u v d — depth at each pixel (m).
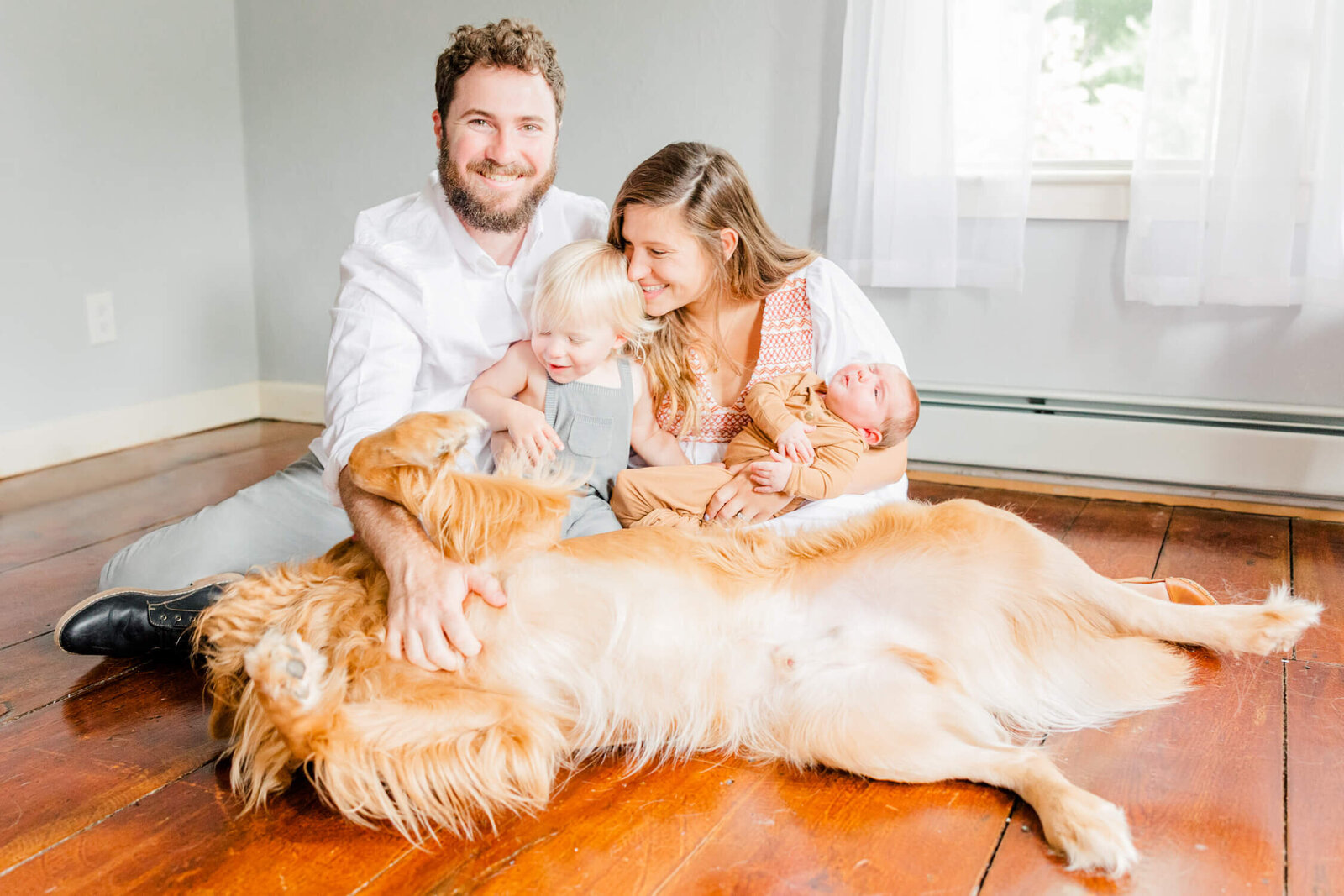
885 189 2.74
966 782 1.27
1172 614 1.37
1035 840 1.14
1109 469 2.75
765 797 1.24
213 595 1.56
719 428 1.91
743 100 3.04
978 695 1.38
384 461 1.23
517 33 1.66
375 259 1.70
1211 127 2.44
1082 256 2.72
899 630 1.37
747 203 1.79
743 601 1.36
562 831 1.17
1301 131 2.36
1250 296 2.46
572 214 1.93
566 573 1.28
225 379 3.73
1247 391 2.61
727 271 1.82
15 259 2.95
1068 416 2.79
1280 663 1.63
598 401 1.76
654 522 1.71
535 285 1.77
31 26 2.95
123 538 2.34
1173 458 2.68
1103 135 2.77
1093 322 2.74
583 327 1.69
